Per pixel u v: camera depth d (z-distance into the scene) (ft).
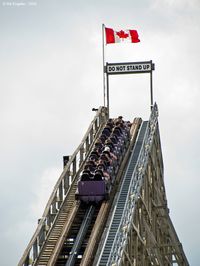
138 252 182.70
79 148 212.64
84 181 188.44
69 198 195.21
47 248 170.19
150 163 213.05
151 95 257.96
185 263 221.25
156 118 232.94
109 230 173.37
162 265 205.67
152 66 256.93
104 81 261.24
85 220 180.45
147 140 209.05
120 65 259.39
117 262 151.43
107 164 197.26
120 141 216.54
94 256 164.45
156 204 219.41
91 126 230.07
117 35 262.26
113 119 244.22
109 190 190.08
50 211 179.42
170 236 219.41
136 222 182.39
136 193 181.16
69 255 164.55
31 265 161.89
